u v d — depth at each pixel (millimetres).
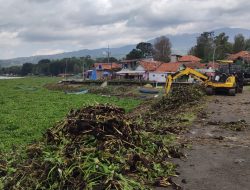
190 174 9461
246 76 46656
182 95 26344
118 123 10492
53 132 10320
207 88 29844
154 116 20234
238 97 28719
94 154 8766
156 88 51688
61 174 7844
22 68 197000
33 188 7797
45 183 7902
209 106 23156
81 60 153875
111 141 9664
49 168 8148
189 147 12156
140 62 88375
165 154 10867
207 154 11336
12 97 44406
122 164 8867
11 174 8547
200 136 14039
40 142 10461
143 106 30797
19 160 9609
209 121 17328
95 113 10727
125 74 88000
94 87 61062
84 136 9828
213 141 13164
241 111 20859
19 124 20828
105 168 8172
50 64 172750
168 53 124125
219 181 8953
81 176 7922
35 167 8445
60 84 72562
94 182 7746
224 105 23625
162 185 8609
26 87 75188
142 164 9273
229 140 13328
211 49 105312
